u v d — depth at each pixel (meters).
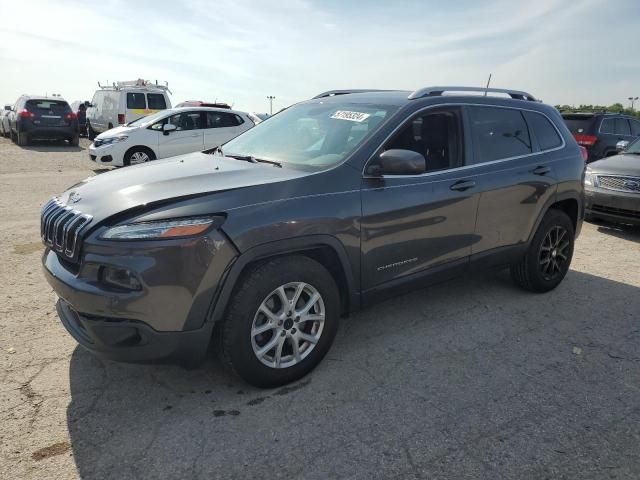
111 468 2.44
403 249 3.61
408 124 3.68
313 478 2.43
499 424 2.87
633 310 4.57
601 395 3.20
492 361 3.58
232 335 2.88
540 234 4.68
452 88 4.08
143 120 13.14
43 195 8.98
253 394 3.09
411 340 3.87
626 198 7.20
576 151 5.04
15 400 2.94
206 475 2.42
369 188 3.36
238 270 2.82
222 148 4.29
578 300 4.79
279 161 3.58
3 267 5.09
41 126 18.30
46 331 3.78
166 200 2.78
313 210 3.07
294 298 3.10
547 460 2.60
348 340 3.84
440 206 3.75
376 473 2.47
